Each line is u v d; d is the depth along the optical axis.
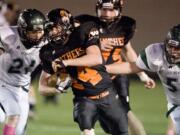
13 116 14.05
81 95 13.52
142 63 13.00
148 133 20.02
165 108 26.17
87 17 14.68
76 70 13.39
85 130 13.25
